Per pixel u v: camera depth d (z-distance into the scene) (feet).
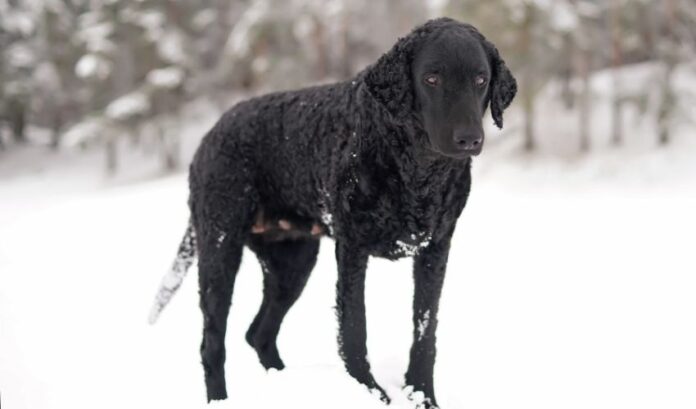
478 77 12.89
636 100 67.82
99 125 92.38
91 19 96.68
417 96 13.21
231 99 104.58
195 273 29.99
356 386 13.91
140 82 99.55
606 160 63.46
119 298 25.80
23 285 27.32
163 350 19.53
